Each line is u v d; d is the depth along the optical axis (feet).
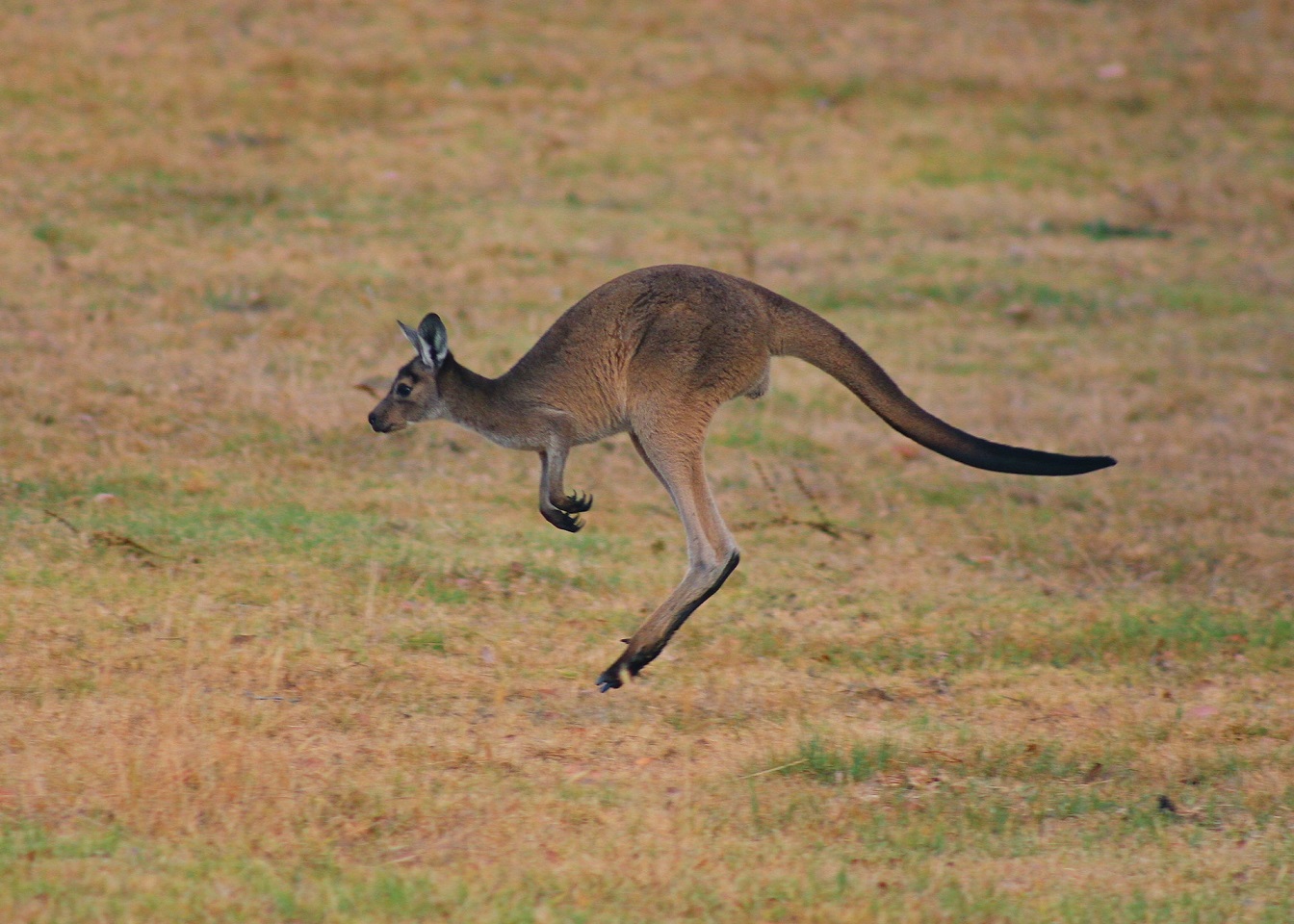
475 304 118.73
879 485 94.02
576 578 73.87
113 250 120.98
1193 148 165.99
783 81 172.24
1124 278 137.28
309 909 41.96
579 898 44.11
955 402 107.96
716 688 63.52
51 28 163.94
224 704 56.29
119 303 110.83
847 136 162.50
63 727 53.21
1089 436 103.35
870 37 185.98
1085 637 71.36
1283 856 50.70
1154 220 151.33
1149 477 97.60
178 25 168.96
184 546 72.18
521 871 45.57
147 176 137.39
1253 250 146.20
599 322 62.08
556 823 49.39
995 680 66.44
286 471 86.53
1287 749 60.23
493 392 62.39
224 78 158.61
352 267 123.85
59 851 44.21
